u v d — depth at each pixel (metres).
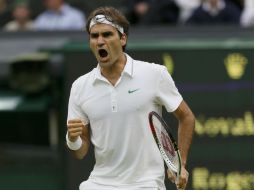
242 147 22.59
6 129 24.20
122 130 13.84
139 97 13.79
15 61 23.92
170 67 22.39
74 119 13.65
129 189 13.84
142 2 28.44
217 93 22.52
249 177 22.66
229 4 27.09
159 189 13.96
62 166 23.31
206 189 22.67
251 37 24.42
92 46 13.74
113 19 13.63
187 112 14.16
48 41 25.12
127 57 14.04
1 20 28.72
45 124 24.05
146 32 24.77
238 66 22.45
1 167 23.95
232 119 22.55
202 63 22.41
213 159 22.59
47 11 27.59
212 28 24.72
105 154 14.01
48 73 23.70
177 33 24.72
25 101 23.88
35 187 23.73
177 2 28.05
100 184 14.05
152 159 13.90
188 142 14.15
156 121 13.78
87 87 13.99
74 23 27.58
